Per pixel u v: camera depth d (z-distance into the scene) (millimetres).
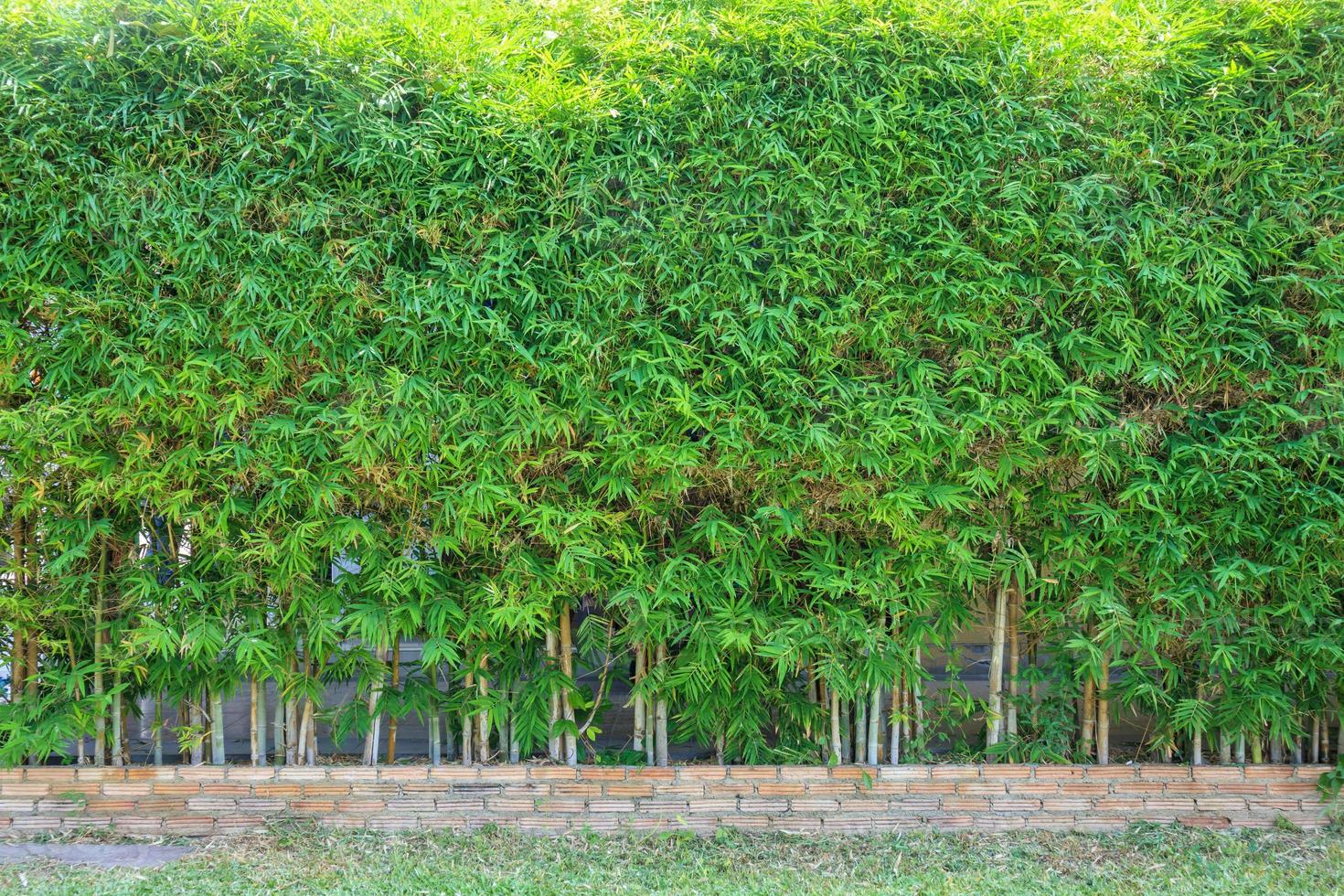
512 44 3057
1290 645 3219
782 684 3324
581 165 2986
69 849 3111
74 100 2854
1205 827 3361
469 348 2992
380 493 3090
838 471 3062
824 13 2977
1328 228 3082
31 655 3168
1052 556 3252
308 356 3010
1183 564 3229
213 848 3137
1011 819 3363
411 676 3357
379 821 3291
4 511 3061
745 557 3131
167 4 2840
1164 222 3045
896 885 2936
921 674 3297
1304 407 3115
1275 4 3027
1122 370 3084
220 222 2893
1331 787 3322
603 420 2979
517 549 3113
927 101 3055
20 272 2869
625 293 2996
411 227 2947
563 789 3332
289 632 3197
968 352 3055
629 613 3109
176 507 2941
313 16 2947
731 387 3064
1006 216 2994
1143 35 3027
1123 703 3316
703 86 3000
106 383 2969
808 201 2988
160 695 3303
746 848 3193
